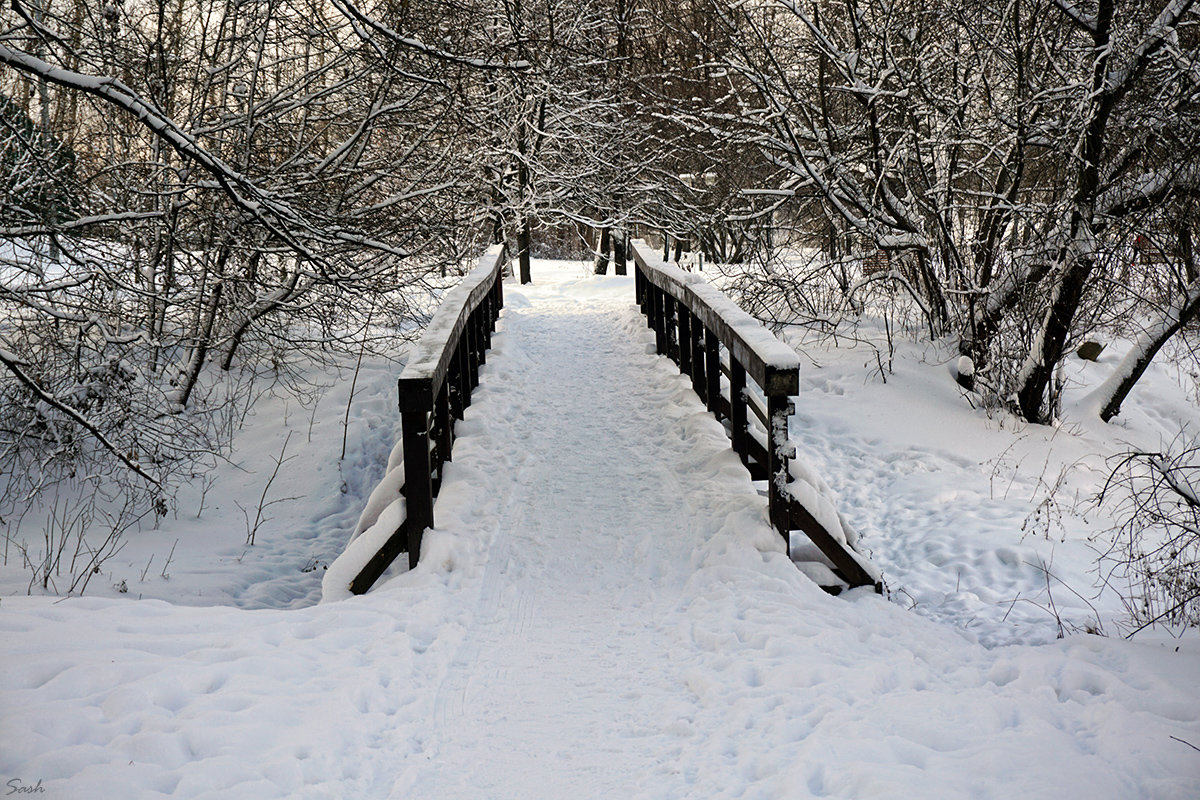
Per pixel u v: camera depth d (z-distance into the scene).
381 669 4.32
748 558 5.70
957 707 3.92
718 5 11.14
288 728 3.64
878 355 10.66
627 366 10.82
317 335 12.17
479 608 5.32
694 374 9.11
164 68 9.68
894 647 4.80
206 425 9.91
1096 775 3.27
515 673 4.54
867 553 6.87
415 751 3.77
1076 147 9.23
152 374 10.00
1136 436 10.68
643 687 4.37
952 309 11.20
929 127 11.38
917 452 9.30
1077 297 9.76
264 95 10.26
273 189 8.80
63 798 3.03
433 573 5.62
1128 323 11.70
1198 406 12.35
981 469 8.98
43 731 3.44
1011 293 10.38
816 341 11.89
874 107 10.93
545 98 15.35
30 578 6.85
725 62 11.65
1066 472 8.83
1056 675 4.37
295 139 10.47
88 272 7.98
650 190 18.02
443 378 6.54
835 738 3.62
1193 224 9.17
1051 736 3.64
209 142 10.03
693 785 3.42
